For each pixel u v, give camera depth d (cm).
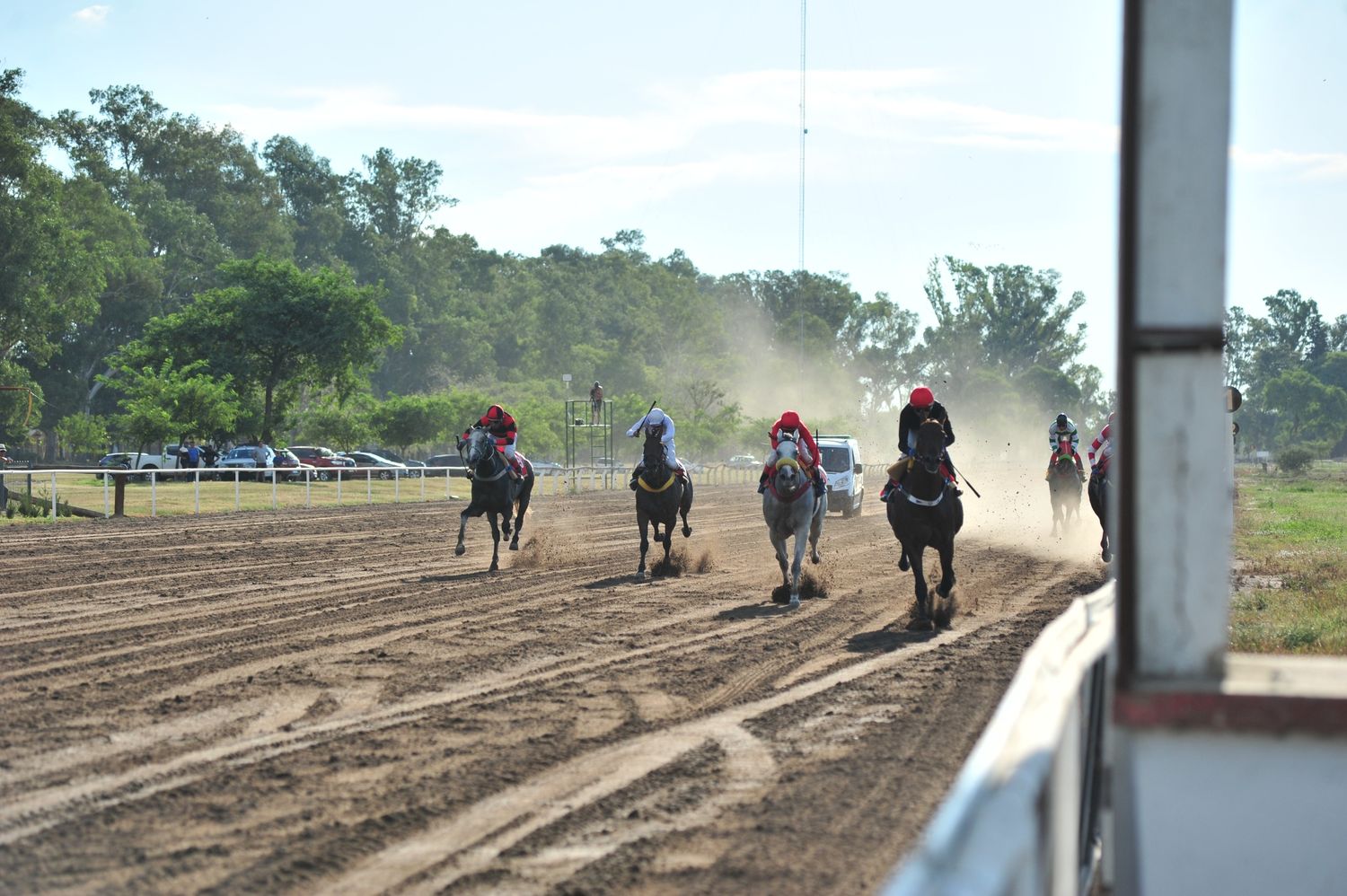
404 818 807
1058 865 459
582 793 874
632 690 1255
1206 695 451
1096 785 716
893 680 1309
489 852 742
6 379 9156
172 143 13825
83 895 662
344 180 16500
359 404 9706
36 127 9312
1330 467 14212
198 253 13200
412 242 16312
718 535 3456
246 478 6256
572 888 678
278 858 724
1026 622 1766
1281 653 1513
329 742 1016
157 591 2030
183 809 823
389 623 1706
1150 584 477
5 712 1120
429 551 2812
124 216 11781
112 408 11900
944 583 1797
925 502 1688
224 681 1277
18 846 743
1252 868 452
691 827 793
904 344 17050
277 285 8019
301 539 3061
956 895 265
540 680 1305
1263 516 4481
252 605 1880
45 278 9431
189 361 7894
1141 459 475
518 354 16438
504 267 18825
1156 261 471
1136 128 469
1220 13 463
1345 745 443
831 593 2106
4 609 1806
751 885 683
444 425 8844
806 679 1319
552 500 5231
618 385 13775
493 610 1861
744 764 959
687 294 17112
